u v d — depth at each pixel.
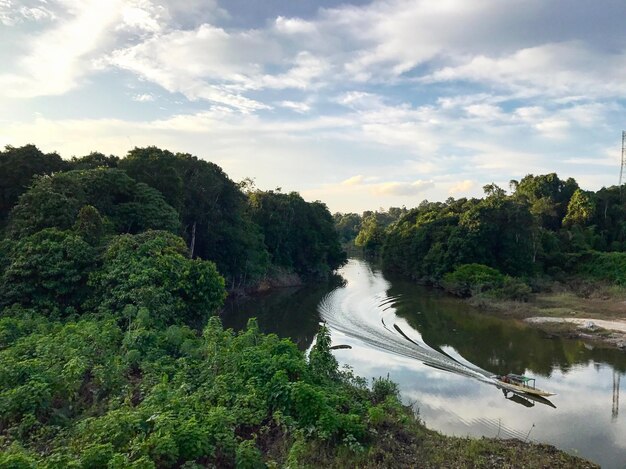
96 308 19.69
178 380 12.73
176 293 21.14
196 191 40.09
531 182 78.56
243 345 15.90
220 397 11.66
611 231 66.06
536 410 17.61
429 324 33.81
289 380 13.05
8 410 10.25
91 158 37.69
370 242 109.56
